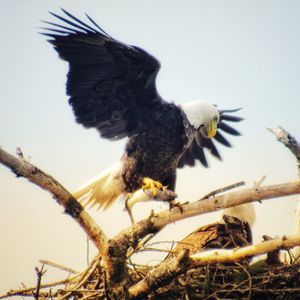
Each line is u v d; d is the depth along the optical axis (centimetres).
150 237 1154
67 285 1162
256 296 1124
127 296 1074
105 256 1070
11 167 988
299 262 1156
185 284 1116
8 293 1145
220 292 1109
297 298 1119
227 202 1103
